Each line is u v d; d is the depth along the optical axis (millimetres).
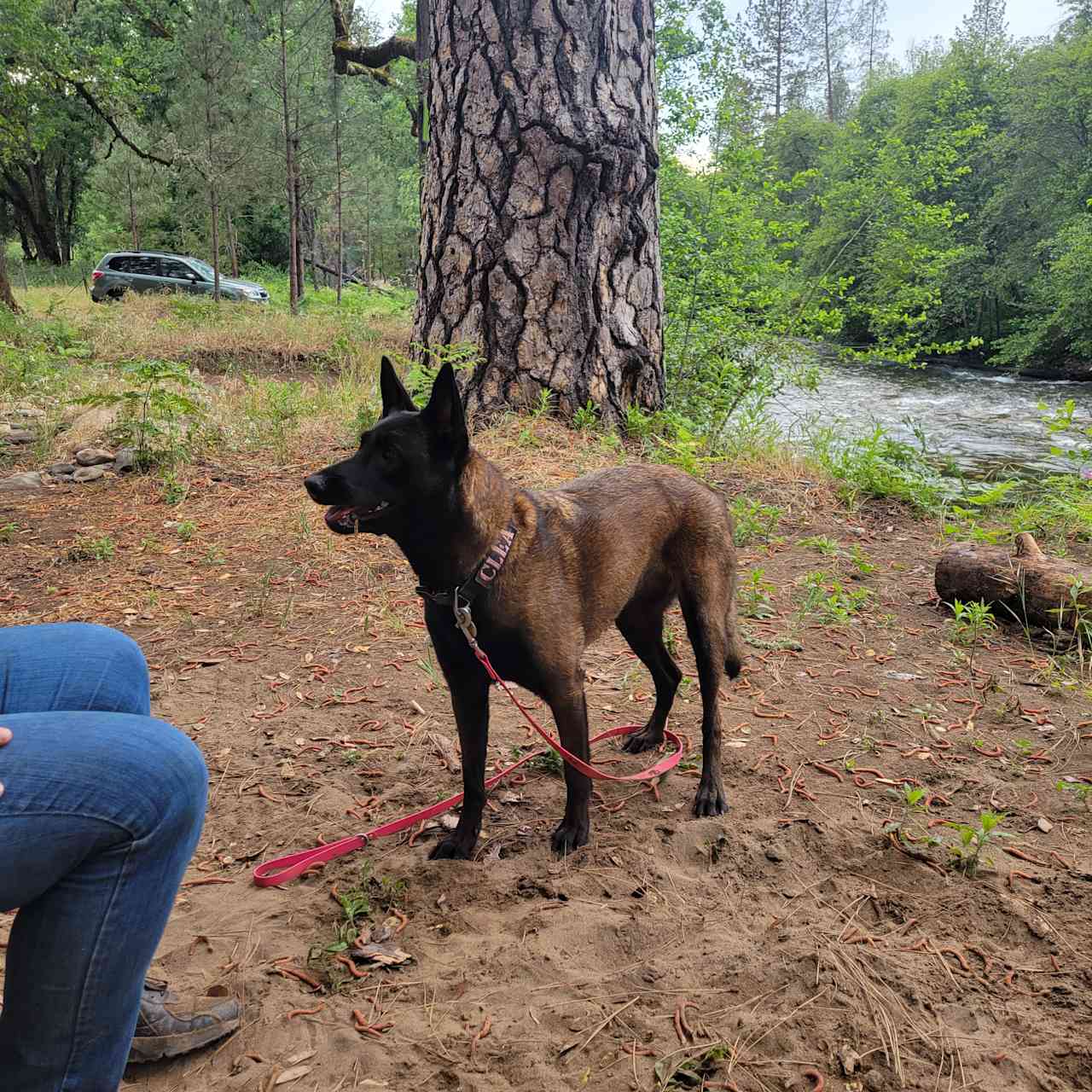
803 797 3299
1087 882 2770
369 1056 2125
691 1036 2168
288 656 4555
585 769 2924
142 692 1889
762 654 4586
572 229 8102
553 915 2631
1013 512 7363
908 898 2703
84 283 30094
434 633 2775
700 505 3363
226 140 23516
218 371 13766
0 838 1247
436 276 8508
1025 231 27438
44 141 29000
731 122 10758
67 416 9227
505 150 8016
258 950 2510
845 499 7590
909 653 4648
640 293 8641
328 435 8594
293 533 6305
